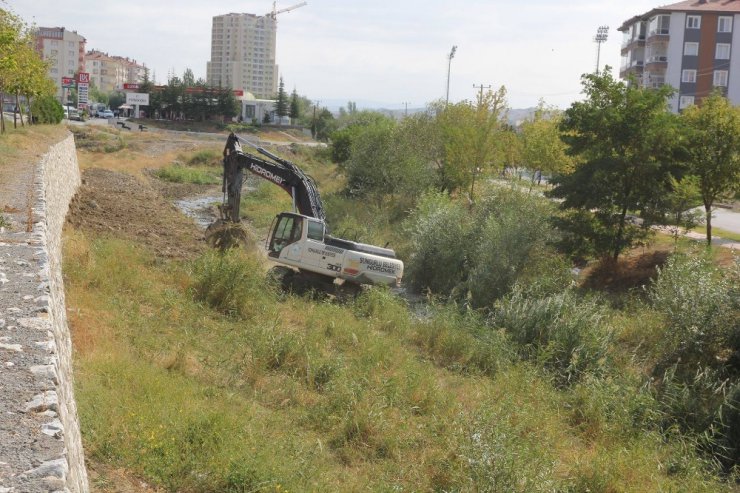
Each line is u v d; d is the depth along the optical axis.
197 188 45.97
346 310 18.58
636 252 24.72
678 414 13.77
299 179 23.06
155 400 9.38
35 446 4.90
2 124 30.17
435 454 10.22
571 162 38.50
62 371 6.86
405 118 43.41
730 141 24.05
